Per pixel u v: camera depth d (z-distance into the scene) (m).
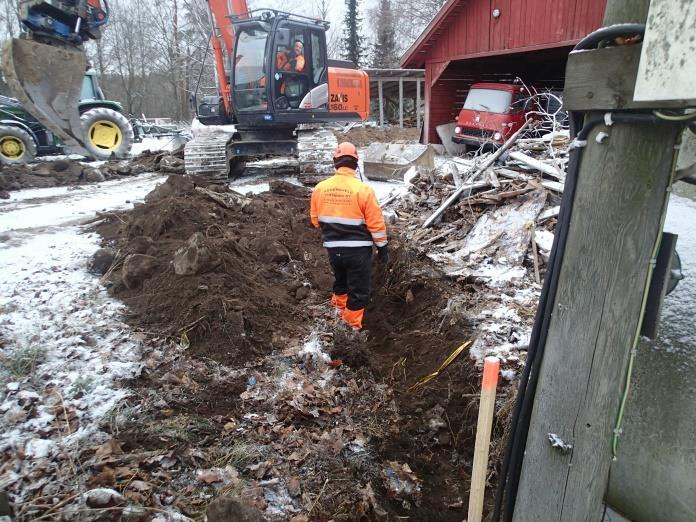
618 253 1.68
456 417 3.62
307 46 10.36
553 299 1.87
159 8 37.88
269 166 13.16
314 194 4.41
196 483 2.69
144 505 2.48
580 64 1.66
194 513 2.50
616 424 1.78
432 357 4.21
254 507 2.41
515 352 4.01
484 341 4.13
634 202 1.63
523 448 2.04
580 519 1.87
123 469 2.68
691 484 2.08
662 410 2.16
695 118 1.46
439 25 13.58
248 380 3.65
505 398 3.54
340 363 3.99
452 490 3.16
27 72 10.11
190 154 10.09
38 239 6.16
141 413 3.15
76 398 3.22
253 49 10.09
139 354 3.77
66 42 10.67
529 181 6.59
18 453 2.71
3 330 3.93
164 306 4.29
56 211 7.79
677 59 1.32
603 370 1.75
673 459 2.13
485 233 6.19
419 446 3.44
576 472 1.85
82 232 6.46
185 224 5.67
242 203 6.84
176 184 6.82
